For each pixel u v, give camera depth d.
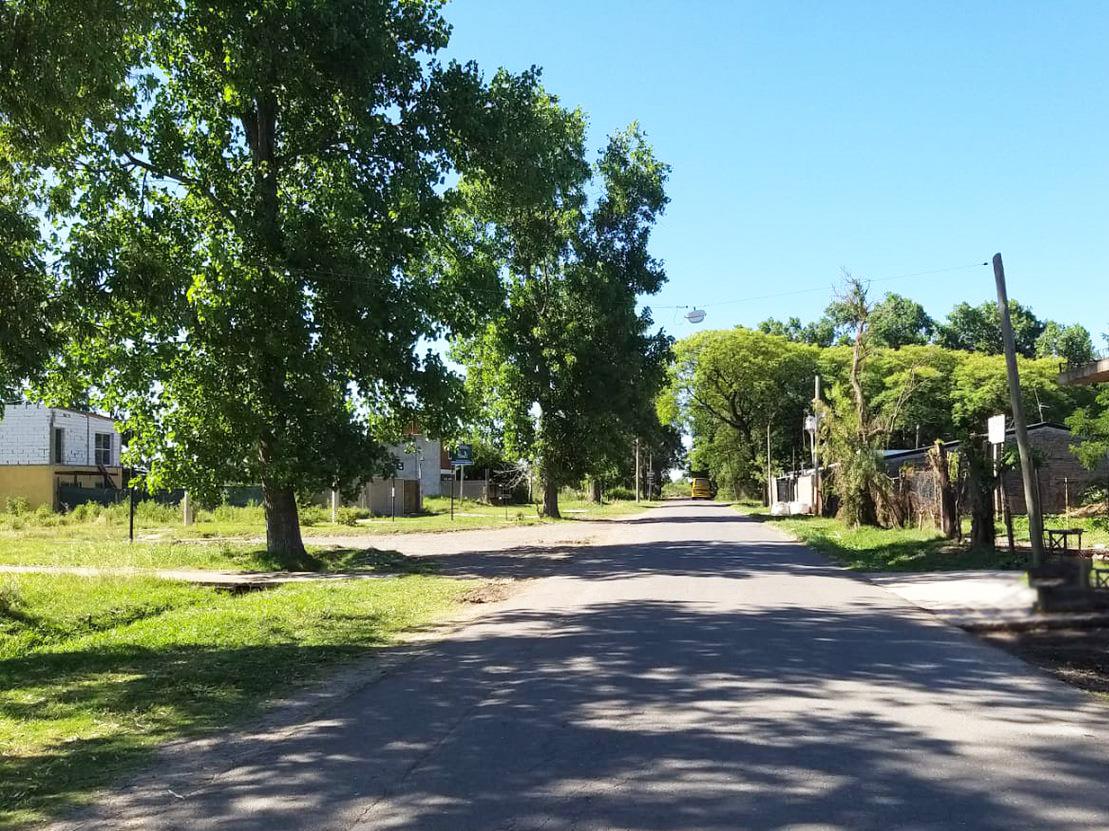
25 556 21.80
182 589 16.23
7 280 10.58
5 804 5.22
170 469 19.61
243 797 5.19
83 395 19.44
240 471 19.91
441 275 22.80
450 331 22.34
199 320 18.20
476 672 8.47
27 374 11.09
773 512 50.03
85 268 12.48
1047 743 5.77
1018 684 7.42
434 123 20.23
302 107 19.97
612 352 41.28
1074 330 83.69
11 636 12.19
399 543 28.06
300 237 18.09
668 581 15.70
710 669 8.16
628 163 42.19
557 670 8.37
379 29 18.77
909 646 9.15
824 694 7.14
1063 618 8.70
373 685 8.15
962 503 20.77
